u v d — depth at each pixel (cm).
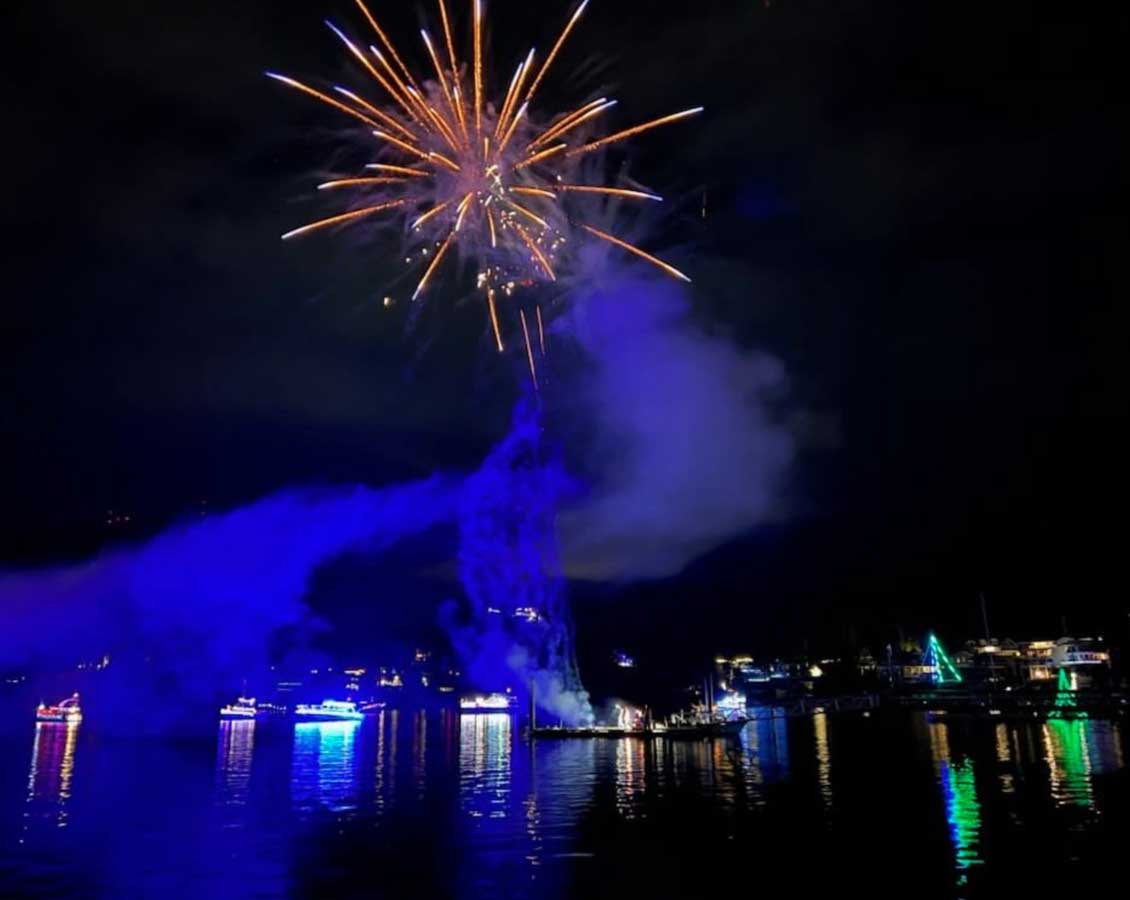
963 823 2850
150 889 2189
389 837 2834
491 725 12681
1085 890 2031
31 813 3422
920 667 14450
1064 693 9031
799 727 8231
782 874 2267
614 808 3412
